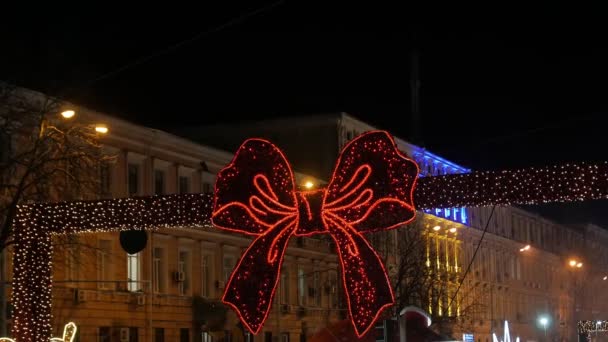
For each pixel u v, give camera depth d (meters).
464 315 63.22
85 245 38.72
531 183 22.48
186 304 52.88
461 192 22.84
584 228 126.00
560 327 113.19
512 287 100.62
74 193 36.38
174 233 52.47
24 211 25.94
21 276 25.94
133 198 25.17
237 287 23.83
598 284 122.25
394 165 23.08
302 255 64.44
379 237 58.19
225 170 24.16
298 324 63.00
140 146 49.56
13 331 25.91
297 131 70.31
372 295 23.14
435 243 79.69
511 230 102.94
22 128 34.19
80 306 44.72
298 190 23.89
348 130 71.31
